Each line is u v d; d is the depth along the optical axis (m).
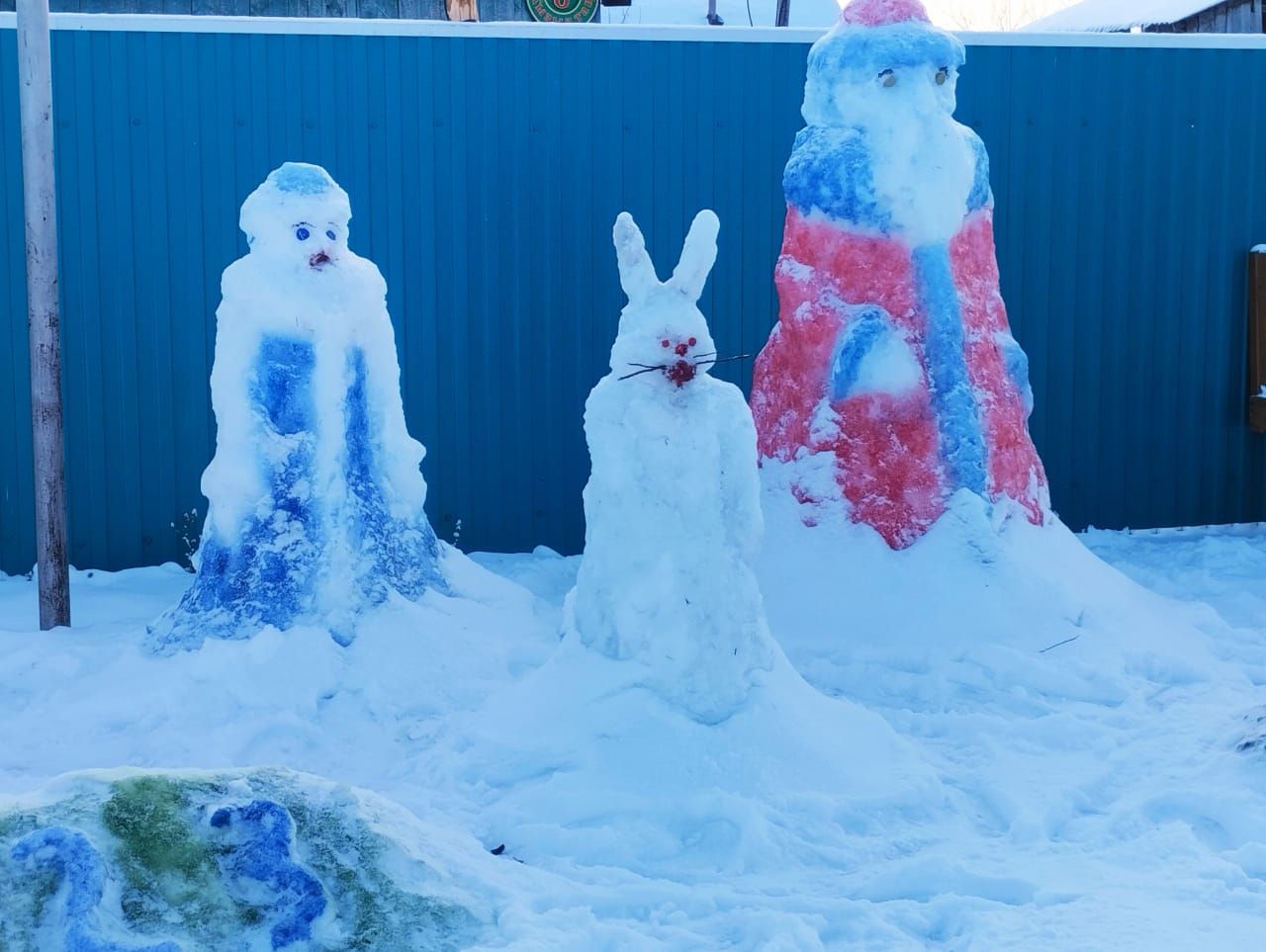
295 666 7.35
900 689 7.48
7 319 10.18
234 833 4.69
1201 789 5.83
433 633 7.81
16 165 10.09
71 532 10.34
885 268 8.61
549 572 10.11
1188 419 11.47
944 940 4.78
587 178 10.65
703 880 5.27
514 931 4.62
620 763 5.97
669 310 6.34
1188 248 11.34
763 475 8.84
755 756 5.98
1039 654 7.85
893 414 8.53
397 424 8.38
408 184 10.48
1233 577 9.92
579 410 10.78
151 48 10.14
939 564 8.27
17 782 6.18
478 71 10.48
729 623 6.23
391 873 4.81
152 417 10.34
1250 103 11.30
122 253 10.23
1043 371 11.27
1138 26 19.20
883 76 8.55
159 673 7.43
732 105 10.76
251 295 7.83
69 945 4.17
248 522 7.80
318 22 10.27
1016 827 5.62
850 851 5.48
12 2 12.59
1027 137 11.09
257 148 10.30
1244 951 4.43
